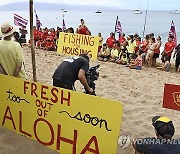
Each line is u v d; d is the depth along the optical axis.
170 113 5.48
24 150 3.27
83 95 2.81
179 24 73.69
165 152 2.52
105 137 2.72
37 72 8.61
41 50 14.16
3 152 3.22
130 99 6.35
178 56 10.97
